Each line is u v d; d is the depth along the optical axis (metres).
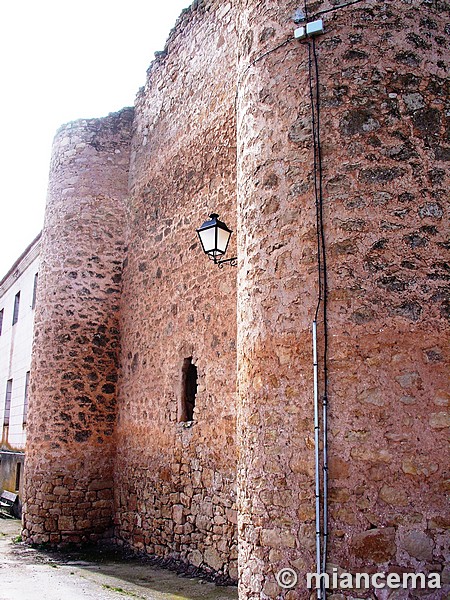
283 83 4.30
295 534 3.62
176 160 8.23
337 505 3.51
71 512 8.39
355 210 3.85
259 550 3.79
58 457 8.60
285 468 3.75
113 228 9.49
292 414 3.79
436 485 3.45
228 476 6.17
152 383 7.98
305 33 4.21
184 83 8.34
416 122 3.95
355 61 4.05
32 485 8.70
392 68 4.02
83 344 9.01
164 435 7.46
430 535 3.40
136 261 8.95
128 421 8.48
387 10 4.10
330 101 4.05
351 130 3.96
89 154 9.76
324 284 3.81
